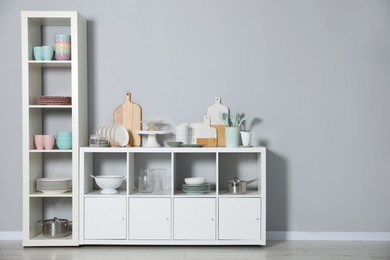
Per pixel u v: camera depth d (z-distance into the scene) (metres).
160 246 3.61
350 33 3.88
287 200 3.88
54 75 3.86
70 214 3.89
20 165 3.87
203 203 3.53
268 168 3.88
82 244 3.58
